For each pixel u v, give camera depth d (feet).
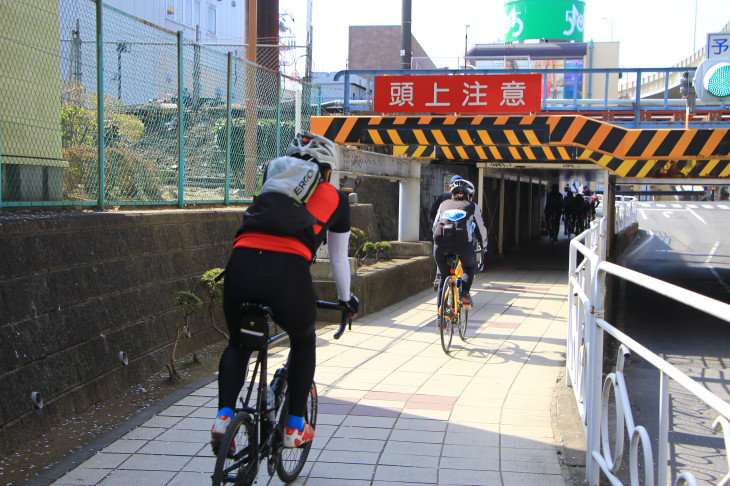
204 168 26.96
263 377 10.15
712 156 25.67
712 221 112.98
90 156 20.15
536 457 13.07
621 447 9.80
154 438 13.62
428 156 35.27
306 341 10.74
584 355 13.67
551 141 27.40
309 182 10.02
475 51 96.22
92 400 15.64
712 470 13.85
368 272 30.35
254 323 9.25
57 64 18.94
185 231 21.86
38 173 18.21
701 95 25.71
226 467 9.06
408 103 28.81
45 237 15.11
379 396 17.08
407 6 51.52
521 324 27.94
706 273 54.44
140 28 22.48
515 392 17.65
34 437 13.46
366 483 11.86
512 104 28.09
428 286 38.91
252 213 9.87
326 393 17.28
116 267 17.69
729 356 26.61
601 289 11.66
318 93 37.78
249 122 30.73
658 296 42.50
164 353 19.21
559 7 111.75
